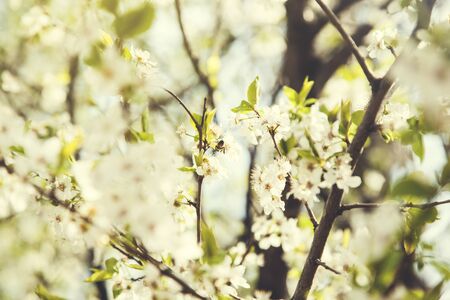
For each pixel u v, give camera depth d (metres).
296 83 1.90
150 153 1.12
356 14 2.12
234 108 1.25
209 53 2.44
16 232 1.95
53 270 2.06
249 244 1.44
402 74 1.04
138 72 1.18
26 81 1.70
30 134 1.19
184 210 1.23
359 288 1.10
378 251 1.11
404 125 1.19
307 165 1.18
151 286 1.16
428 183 1.08
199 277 1.16
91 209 1.15
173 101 2.09
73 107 1.60
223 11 2.46
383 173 1.63
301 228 1.45
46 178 1.19
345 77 1.70
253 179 1.25
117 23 1.06
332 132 1.21
